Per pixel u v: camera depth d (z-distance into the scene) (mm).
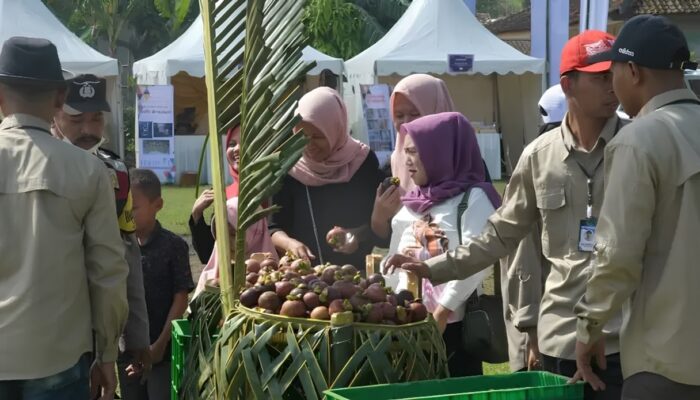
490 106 23062
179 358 3709
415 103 4781
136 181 4383
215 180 3561
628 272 2826
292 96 3477
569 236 3492
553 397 2865
